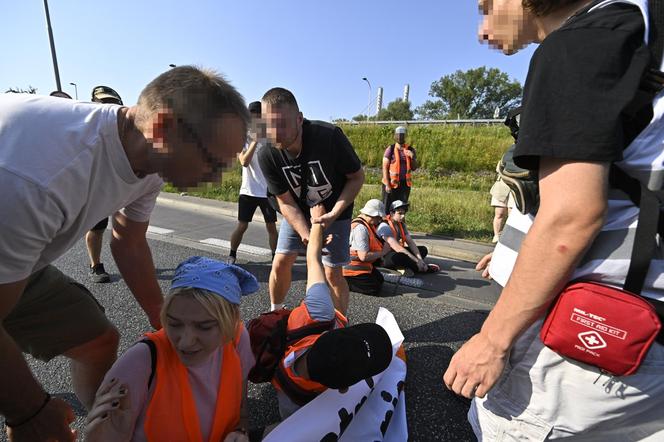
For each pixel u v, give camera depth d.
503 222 5.84
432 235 6.50
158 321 2.09
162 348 1.45
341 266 2.85
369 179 13.21
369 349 1.57
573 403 1.04
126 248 1.88
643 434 1.07
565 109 0.83
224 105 1.15
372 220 4.24
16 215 1.01
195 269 1.42
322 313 1.83
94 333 1.75
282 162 2.64
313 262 2.22
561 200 0.85
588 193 0.83
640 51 0.83
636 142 0.91
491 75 50.06
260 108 2.43
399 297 3.89
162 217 7.40
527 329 1.00
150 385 1.40
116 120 1.17
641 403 0.99
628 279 0.96
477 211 7.74
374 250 4.06
